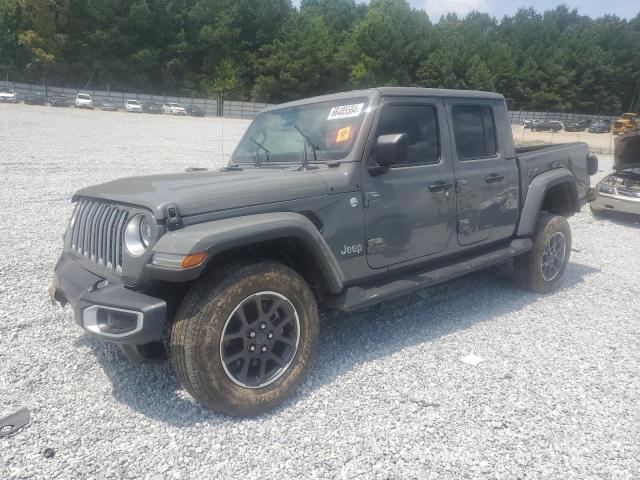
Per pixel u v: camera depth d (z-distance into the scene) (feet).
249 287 9.61
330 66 260.01
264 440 9.22
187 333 9.13
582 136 192.95
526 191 16.58
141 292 9.37
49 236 22.77
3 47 218.18
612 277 20.08
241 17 263.90
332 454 8.87
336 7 342.64
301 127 13.29
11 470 8.25
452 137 14.16
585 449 9.14
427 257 13.53
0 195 30.78
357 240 11.70
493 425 9.77
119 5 234.58
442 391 10.97
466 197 14.32
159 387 10.90
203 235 8.86
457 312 15.71
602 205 32.96
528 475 8.45
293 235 10.00
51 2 223.30
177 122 136.36
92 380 11.13
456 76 293.64
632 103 362.53
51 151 53.26
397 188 12.44
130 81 238.48
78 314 9.40
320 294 11.79
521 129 227.61
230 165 14.56
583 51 349.61
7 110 127.24
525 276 17.19
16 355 12.13
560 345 13.48
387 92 12.52
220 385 9.37
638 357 12.88
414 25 320.50
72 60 229.45
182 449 8.93
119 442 9.06
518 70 336.70
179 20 252.21
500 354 12.83
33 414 9.82
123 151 57.47
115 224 9.82
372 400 10.58
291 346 10.49
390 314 15.39
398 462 8.70
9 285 16.69
